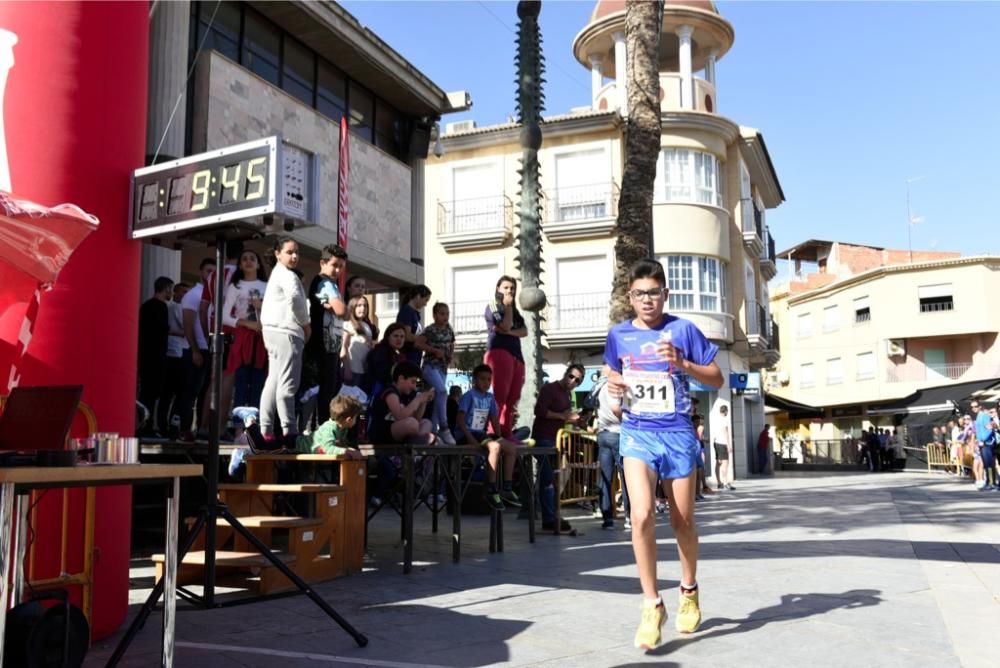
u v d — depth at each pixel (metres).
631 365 4.06
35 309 3.50
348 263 15.48
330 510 5.73
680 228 26.80
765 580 5.51
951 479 23.08
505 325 8.56
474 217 27.95
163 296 7.84
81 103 4.23
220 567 5.56
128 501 4.39
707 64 29.53
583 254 26.52
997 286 41.50
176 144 10.87
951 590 5.11
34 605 3.06
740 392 29.27
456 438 9.00
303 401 7.63
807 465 40.69
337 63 16.14
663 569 6.03
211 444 4.08
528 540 8.07
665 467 3.98
